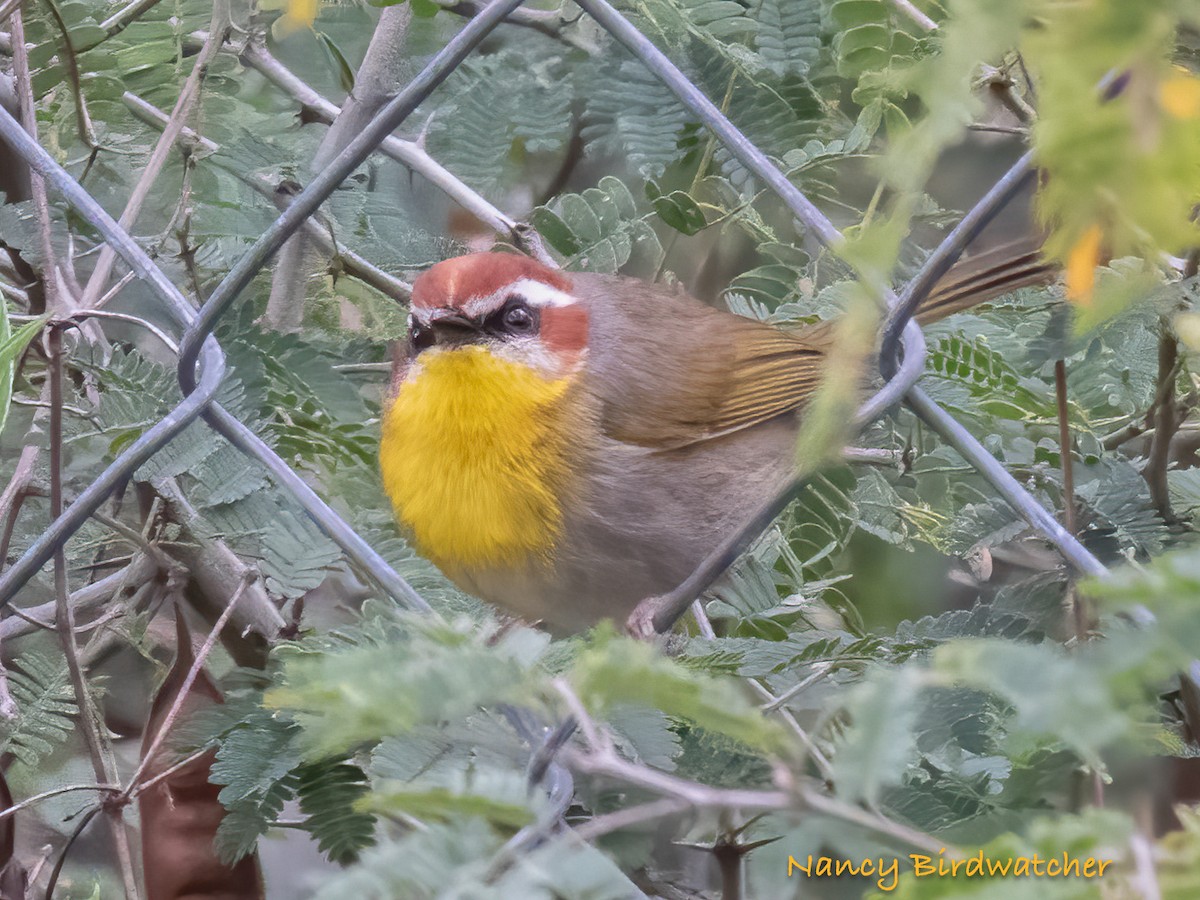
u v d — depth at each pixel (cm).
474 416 716
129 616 661
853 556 828
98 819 770
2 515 657
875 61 679
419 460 729
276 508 656
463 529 723
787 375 789
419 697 262
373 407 884
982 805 506
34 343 688
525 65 867
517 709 443
